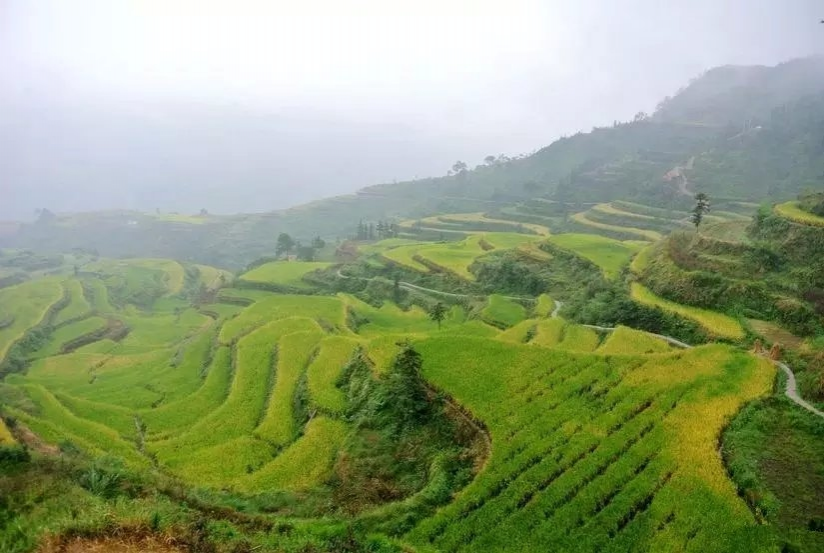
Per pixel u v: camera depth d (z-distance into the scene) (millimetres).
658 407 32906
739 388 34688
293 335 60625
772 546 21797
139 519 21016
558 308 73062
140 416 49062
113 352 86500
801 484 26000
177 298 150000
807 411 31984
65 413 47969
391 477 31109
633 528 23484
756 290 53281
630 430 30719
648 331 55688
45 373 74688
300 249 164000
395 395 37469
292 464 34094
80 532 19984
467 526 24500
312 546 22969
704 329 50406
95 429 43906
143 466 36219
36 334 96062
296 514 27578
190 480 34062
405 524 25312
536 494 26141
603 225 144500
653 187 179125
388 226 177375
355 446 34406
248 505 28281
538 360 40719
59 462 26844
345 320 73938
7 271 182750
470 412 34219
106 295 135750
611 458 28531
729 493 25203
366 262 113188
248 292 112375
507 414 33656
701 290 57125
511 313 71125
